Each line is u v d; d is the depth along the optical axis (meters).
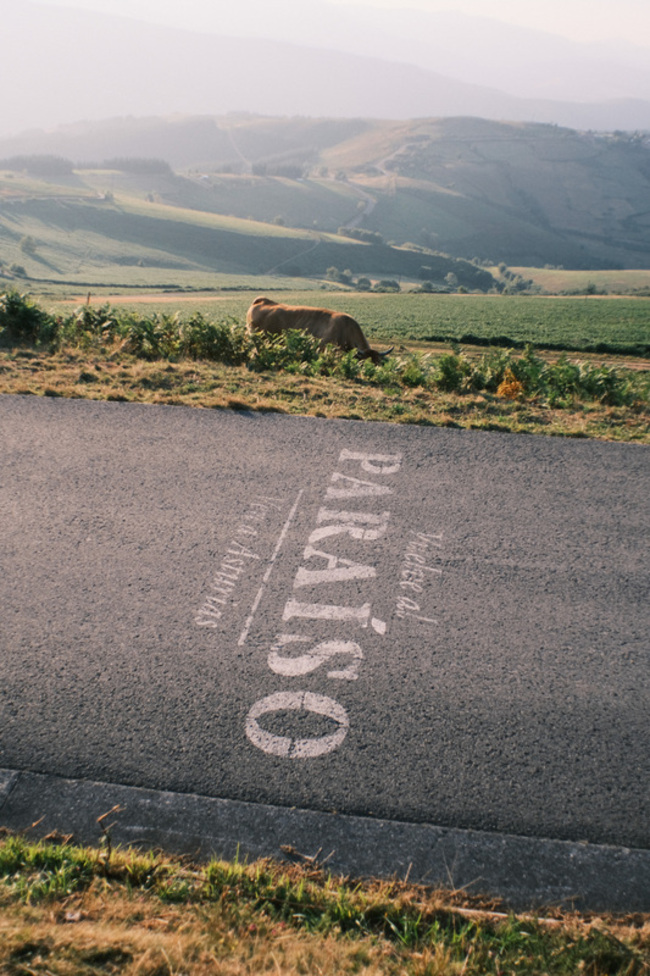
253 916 3.67
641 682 5.59
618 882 4.18
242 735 5.04
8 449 8.63
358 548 7.03
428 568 6.77
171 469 8.34
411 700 5.36
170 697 5.32
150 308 58.97
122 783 4.68
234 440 9.09
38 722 5.09
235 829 4.41
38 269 149.12
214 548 6.97
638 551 7.09
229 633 5.93
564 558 6.96
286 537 7.16
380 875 4.16
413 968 3.30
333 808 4.57
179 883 3.92
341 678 5.53
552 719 5.25
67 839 4.30
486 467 8.60
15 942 3.15
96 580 6.48
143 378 11.23
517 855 4.32
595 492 8.11
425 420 9.95
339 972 3.24
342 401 10.75
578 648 5.89
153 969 3.09
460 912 3.91
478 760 4.92
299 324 15.78
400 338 40.50
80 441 8.91
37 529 7.15
